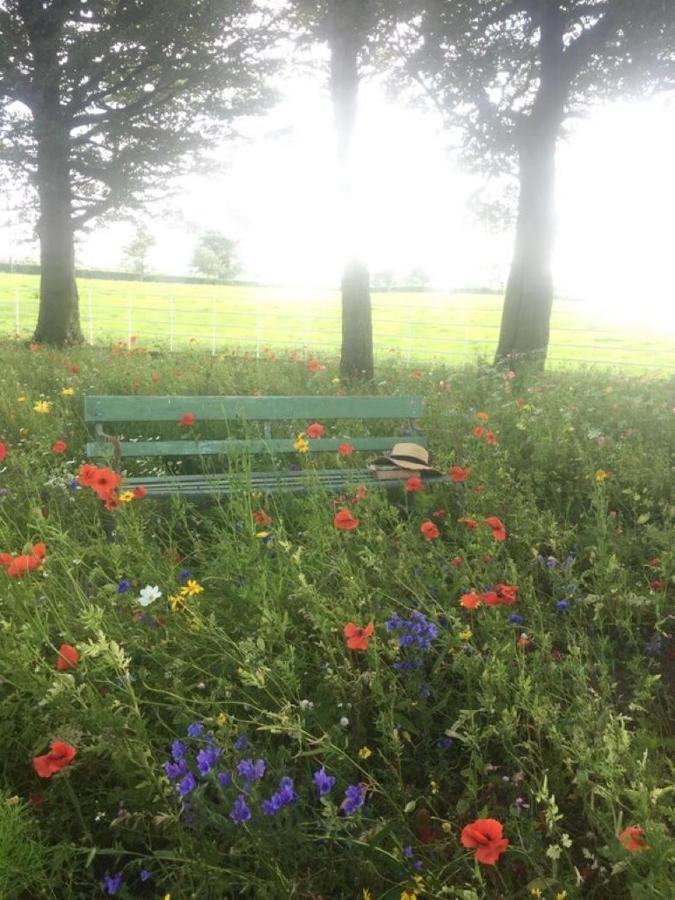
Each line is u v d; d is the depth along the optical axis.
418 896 2.14
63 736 2.28
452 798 2.62
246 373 9.91
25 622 2.84
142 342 21.06
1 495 4.30
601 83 14.75
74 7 15.46
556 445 6.16
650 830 1.95
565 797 2.54
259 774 2.13
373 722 2.77
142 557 3.44
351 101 11.20
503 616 3.51
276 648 3.11
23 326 28.69
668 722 3.03
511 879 2.25
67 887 2.10
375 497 4.46
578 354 27.25
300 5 14.14
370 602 3.29
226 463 5.83
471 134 15.11
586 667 3.04
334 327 37.06
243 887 2.04
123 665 2.40
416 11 12.55
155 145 16.81
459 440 6.14
